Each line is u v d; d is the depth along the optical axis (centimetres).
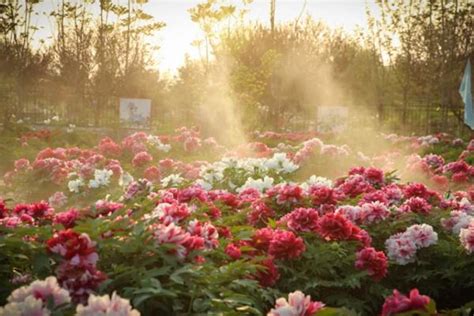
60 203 734
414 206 546
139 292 291
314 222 467
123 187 734
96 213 399
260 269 399
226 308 318
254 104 1966
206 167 779
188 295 317
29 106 2856
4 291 320
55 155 950
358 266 443
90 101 2858
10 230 346
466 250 489
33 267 318
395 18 2469
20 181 827
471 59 2367
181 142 1162
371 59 3041
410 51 2444
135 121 2295
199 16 2209
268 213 519
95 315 252
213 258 390
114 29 2992
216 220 488
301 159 913
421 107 2673
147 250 330
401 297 309
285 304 291
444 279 501
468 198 680
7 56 2838
